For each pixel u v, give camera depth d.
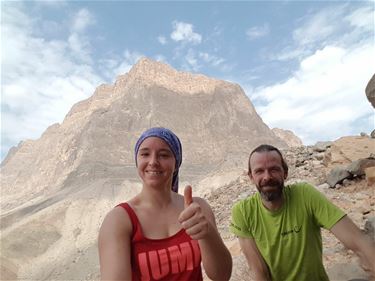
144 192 0.78
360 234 1.10
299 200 1.17
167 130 0.81
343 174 3.59
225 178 59.53
